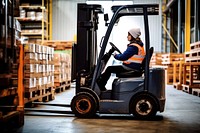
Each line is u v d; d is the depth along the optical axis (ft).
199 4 57.36
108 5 66.54
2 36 13.53
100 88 19.66
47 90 27.17
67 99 28.37
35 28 61.77
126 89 18.57
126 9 19.43
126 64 19.29
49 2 66.23
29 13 59.00
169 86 46.44
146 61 18.63
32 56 22.08
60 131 14.92
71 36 67.77
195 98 30.50
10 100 16.52
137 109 18.44
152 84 18.49
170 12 66.54
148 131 15.23
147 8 18.74
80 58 19.85
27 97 21.53
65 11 67.82
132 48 19.04
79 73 19.80
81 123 17.02
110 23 18.83
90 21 19.49
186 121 18.13
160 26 66.74
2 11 13.61
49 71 26.99
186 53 41.83
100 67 19.16
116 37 66.59
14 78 16.43
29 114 19.85
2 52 13.57
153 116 18.56
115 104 18.57
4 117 14.07
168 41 66.74
